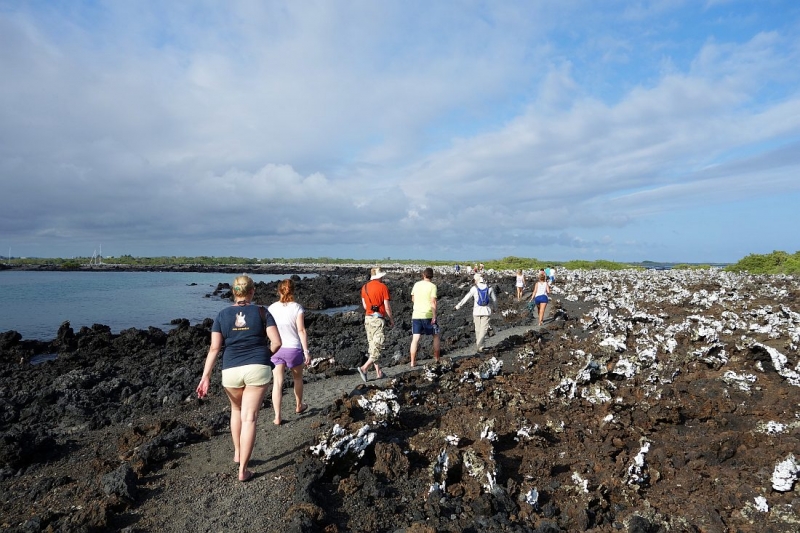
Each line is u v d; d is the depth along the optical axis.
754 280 33.53
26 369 15.23
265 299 41.62
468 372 10.09
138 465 6.37
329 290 45.44
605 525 5.41
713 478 6.15
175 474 6.26
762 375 9.26
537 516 5.39
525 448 7.07
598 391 8.88
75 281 67.50
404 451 6.45
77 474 6.78
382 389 8.88
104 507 5.16
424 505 5.52
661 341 12.12
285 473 6.04
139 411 10.38
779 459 6.29
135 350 18.02
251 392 5.77
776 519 5.22
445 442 6.57
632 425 7.83
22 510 5.62
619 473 6.27
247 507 5.30
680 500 5.77
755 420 7.57
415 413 8.17
